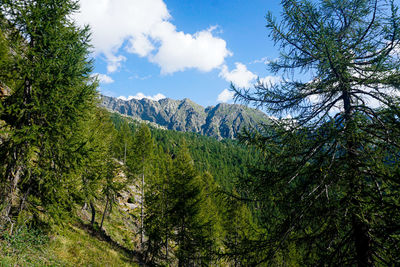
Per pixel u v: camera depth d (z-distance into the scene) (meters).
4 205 7.76
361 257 4.68
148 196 22.66
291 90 6.34
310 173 5.52
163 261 21.89
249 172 6.14
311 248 5.46
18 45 8.06
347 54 5.49
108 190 21.56
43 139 8.48
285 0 5.98
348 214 4.82
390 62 5.14
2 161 7.98
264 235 5.98
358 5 5.61
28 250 7.77
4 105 8.29
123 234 24.45
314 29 5.79
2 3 7.58
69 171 9.28
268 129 6.09
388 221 3.76
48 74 8.11
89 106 9.49
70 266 9.14
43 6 8.60
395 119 4.25
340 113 5.70
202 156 110.75
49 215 9.13
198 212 20.48
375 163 4.38
